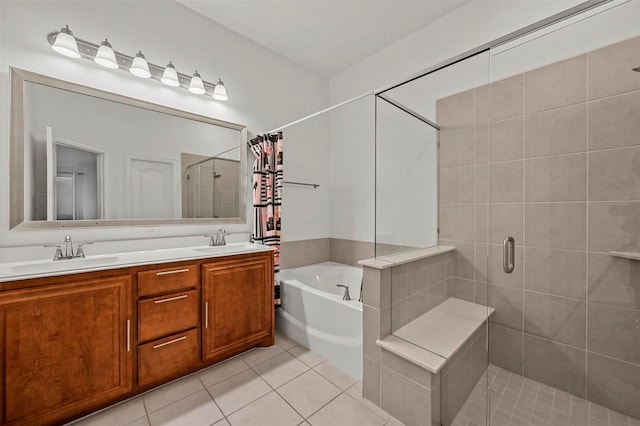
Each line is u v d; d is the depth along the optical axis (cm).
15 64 159
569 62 120
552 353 126
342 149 328
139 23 204
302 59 306
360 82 310
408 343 152
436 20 243
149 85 210
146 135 208
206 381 177
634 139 104
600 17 112
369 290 162
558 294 124
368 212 300
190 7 228
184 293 176
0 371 120
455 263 160
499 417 135
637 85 103
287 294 243
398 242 184
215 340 190
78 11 179
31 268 149
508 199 140
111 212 191
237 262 203
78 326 139
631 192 105
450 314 161
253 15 238
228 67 255
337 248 332
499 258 144
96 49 184
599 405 113
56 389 133
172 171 220
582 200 117
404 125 185
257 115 276
